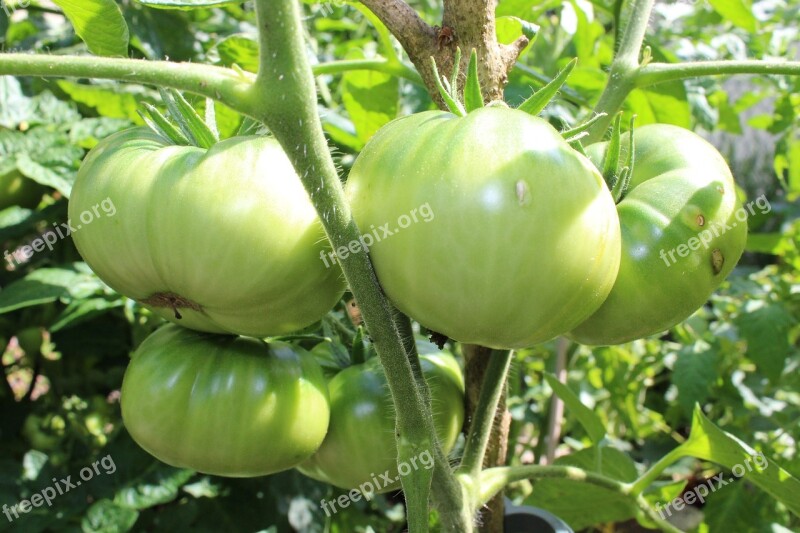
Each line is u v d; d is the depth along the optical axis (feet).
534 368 2.83
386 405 1.27
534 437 3.11
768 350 2.28
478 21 1.11
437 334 1.07
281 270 0.97
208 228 0.95
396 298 0.95
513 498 2.49
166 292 1.04
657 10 2.04
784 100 2.64
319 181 0.90
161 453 1.15
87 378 2.29
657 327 1.07
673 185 1.05
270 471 1.18
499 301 0.89
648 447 2.78
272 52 0.85
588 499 1.69
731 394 2.53
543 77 1.64
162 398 1.11
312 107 0.88
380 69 1.41
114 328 2.15
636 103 1.75
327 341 1.42
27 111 1.79
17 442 2.15
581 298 0.92
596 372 2.87
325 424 1.19
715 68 1.18
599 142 1.20
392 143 0.94
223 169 0.96
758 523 2.04
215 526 1.95
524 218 0.87
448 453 1.37
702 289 1.05
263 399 1.11
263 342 1.18
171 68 0.88
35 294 1.61
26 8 2.05
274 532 1.91
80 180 1.02
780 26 3.14
